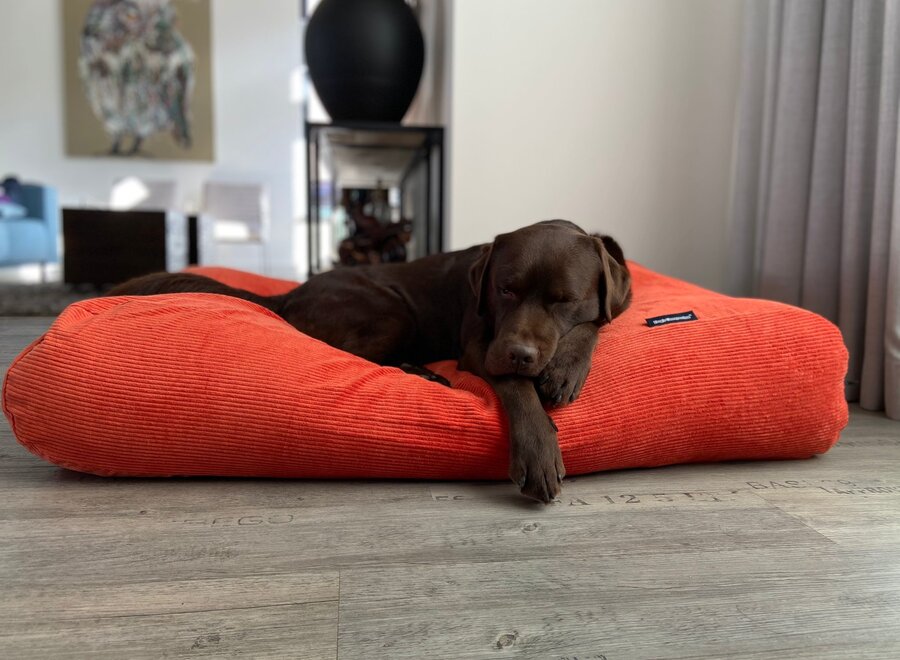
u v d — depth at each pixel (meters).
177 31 8.33
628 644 0.85
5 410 1.35
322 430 1.35
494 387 1.44
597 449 1.43
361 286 1.95
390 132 3.19
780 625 0.91
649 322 1.64
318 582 0.99
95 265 5.44
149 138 8.48
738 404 1.52
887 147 2.07
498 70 3.03
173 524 1.19
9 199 6.44
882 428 1.96
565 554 1.10
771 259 2.62
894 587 1.01
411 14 3.48
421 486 1.41
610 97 3.11
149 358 1.37
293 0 8.52
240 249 8.88
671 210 3.21
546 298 1.52
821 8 2.43
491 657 0.82
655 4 3.07
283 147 8.77
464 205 3.10
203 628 0.87
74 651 0.82
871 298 2.14
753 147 2.86
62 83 8.25
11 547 1.09
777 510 1.31
